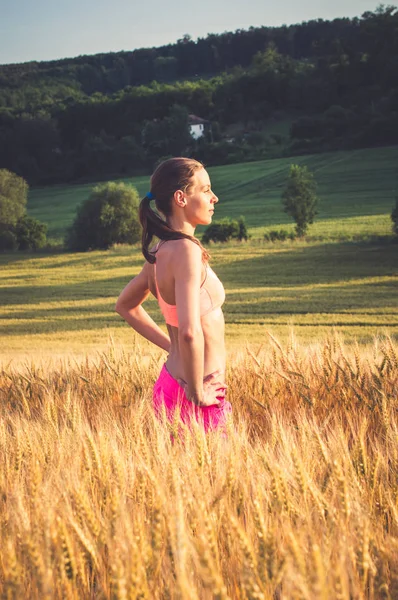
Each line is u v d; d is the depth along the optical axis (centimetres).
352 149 12162
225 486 172
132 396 399
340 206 8256
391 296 3828
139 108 15500
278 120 15888
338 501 168
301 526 150
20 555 143
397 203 6100
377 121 12094
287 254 5575
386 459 205
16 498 159
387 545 145
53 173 13650
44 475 200
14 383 451
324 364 372
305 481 166
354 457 195
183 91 15900
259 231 7119
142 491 173
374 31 15738
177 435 220
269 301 3891
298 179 6600
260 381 385
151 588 131
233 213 8450
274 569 127
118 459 185
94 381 436
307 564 124
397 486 180
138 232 7175
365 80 15600
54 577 136
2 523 166
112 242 7131
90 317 3919
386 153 11225
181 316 231
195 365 232
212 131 15262
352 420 300
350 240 6078
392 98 13738
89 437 194
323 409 327
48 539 134
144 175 13088
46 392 419
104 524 153
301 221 6644
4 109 14812
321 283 4391
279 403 352
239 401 364
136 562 122
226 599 110
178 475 170
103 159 13500
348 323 3181
